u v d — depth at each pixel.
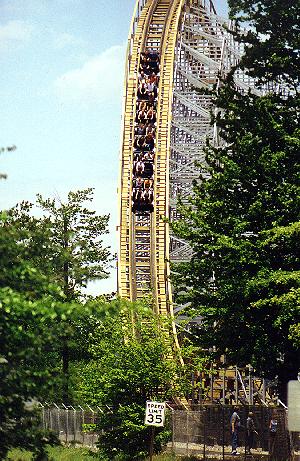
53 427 74.31
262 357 55.84
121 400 53.91
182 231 57.44
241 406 59.66
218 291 55.53
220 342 56.47
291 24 59.06
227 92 60.22
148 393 54.09
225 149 59.56
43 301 25.58
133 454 54.69
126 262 113.56
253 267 54.09
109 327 54.66
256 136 56.81
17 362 27.08
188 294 57.50
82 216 96.25
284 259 54.09
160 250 112.69
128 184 120.19
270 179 54.84
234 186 56.62
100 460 56.78
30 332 27.11
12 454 51.22
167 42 132.25
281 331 54.72
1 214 27.00
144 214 121.50
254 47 59.81
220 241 53.09
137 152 124.00
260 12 59.62
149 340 54.41
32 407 28.58
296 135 54.75
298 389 28.66
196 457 58.44
